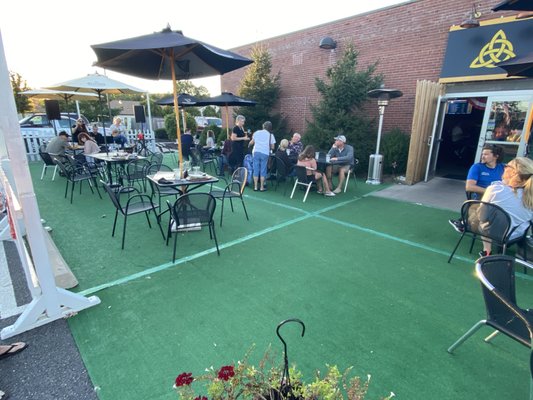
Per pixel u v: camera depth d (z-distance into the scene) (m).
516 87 5.80
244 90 10.47
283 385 1.08
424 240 3.75
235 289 2.65
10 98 1.83
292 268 3.03
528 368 1.82
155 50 3.64
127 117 15.21
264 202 5.43
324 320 2.24
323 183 5.88
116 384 1.70
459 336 2.09
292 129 10.44
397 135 7.40
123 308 2.37
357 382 1.14
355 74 7.47
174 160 10.34
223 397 1.06
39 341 2.02
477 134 9.19
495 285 1.70
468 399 1.61
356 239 3.76
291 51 9.98
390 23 7.55
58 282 2.58
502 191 2.69
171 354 1.92
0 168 3.06
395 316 2.30
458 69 6.30
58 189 6.19
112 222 4.29
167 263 3.11
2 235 3.67
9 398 1.61
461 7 6.38
